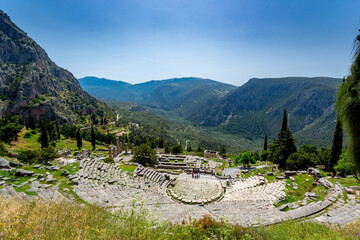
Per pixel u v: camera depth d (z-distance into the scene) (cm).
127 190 2055
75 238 579
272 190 2077
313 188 1992
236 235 796
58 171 2094
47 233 589
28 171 1867
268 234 815
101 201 1426
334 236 770
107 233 641
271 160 4769
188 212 1553
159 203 1888
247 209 1567
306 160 3167
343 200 1446
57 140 8094
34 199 1020
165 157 5216
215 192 2678
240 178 3438
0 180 1655
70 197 1456
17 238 532
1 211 735
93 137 7500
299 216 1197
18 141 6544
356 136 793
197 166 4331
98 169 2544
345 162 2189
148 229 689
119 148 5409
